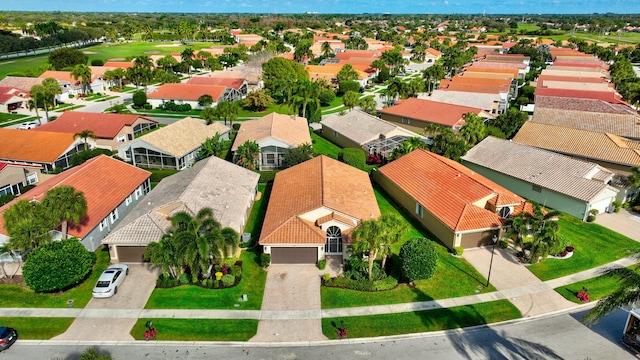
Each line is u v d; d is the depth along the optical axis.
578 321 33.81
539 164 57.16
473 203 45.06
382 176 58.81
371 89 136.25
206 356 29.98
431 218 47.00
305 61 167.25
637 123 74.56
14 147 64.38
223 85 114.69
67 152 65.62
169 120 95.56
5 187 52.78
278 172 57.28
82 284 37.53
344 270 39.72
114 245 39.81
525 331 32.72
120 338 31.53
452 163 55.03
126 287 37.19
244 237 44.19
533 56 182.00
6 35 197.12
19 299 35.59
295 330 32.53
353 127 77.00
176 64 151.00
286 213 42.91
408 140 64.81
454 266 40.91
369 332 32.38
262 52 159.75
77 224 41.69
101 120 78.19
